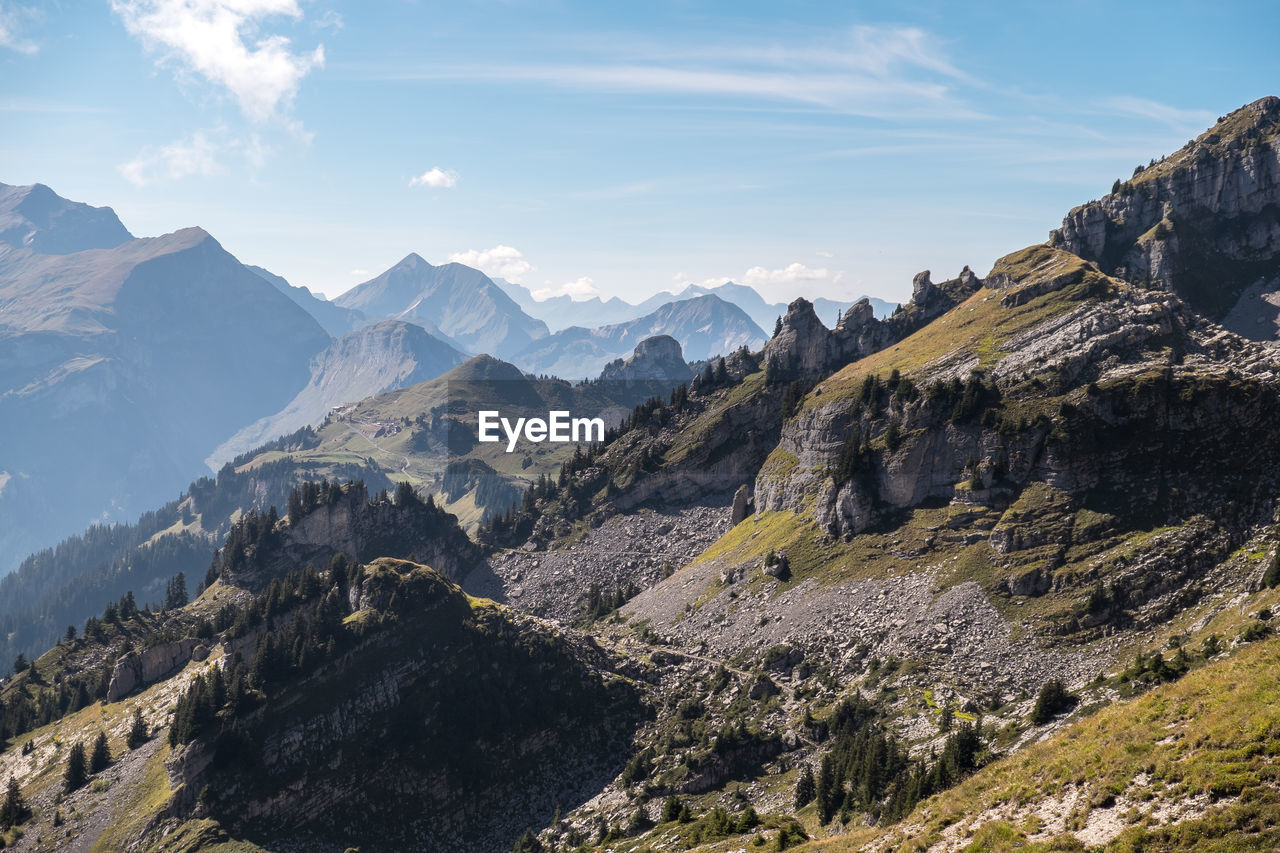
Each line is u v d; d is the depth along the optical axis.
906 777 142.88
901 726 172.00
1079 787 93.62
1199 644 151.62
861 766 154.25
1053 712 148.62
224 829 182.75
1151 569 186.25
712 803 175.62
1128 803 87.38
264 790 189.25
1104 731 100.81
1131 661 167.25
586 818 184.12
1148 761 90.62
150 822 184.88
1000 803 99.19
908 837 102.19
